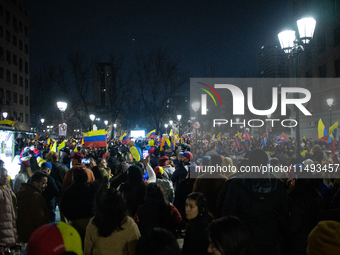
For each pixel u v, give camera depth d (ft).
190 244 10.62
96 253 9.84
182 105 128.16
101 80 126.52
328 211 9.27
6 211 14.35
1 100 142.82
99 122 225.76
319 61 110.93
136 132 102.58
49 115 195.11
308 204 11.85
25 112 173.78
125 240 9.88
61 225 4.98
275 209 11.48
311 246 5.88
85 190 14.53
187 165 24.89
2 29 147.23
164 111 117.29
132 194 15.75
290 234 12.05
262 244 11.10
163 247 6.82
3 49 148.05
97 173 15.97
